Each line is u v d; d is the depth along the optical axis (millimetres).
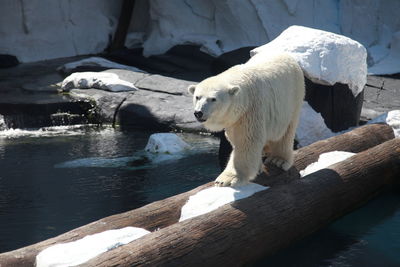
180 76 20859
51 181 11164
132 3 25438
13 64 22922
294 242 7969
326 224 8633
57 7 24547
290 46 11812
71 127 16406
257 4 22266
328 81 11930
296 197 7902
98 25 25906
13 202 10000
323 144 10578
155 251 6051
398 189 10445
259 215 7230
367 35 21734
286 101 8383
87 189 10648
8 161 12656
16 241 8266
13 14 23500
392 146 10453
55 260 6180
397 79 18297
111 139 14773
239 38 23094
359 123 13852
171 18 24438
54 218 9180
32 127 16250
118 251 5949
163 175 11492
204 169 11875
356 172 9211
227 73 7871
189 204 7664
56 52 24688
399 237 8328
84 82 18188
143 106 16500
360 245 8055
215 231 6660
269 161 9023
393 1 21250
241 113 7664
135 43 26078
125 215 7488
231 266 6668
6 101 16656
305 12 22344
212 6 23766
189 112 15953
